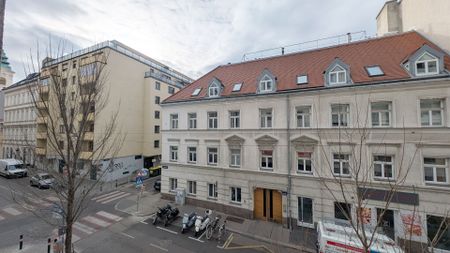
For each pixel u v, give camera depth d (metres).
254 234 14.13
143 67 35.56
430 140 11.92
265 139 16.23
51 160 8.17
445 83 11.77
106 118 27.88
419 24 15.88
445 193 11.51
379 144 12.90
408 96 12.51
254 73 19.58
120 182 27.58
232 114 18.00
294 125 15.42
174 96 21.73
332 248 9.48
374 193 12.77
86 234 13.74
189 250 12.17
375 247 8.84
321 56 17.98
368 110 13.26
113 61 29.66
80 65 8.27
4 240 12.84
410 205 12.05
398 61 14.05
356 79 13.97
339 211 13.84
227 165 17.75
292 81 16.44
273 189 15.99
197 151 19.38
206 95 19.25
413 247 11.84
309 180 14.68
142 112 34.97
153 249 12.16
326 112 14.49
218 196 18.02
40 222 15.12
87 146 25.95
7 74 47.09
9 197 20.06
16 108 37.72
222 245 12.81
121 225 15.20
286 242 13.16
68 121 7.68
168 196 20.81
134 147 32.94
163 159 21.41
